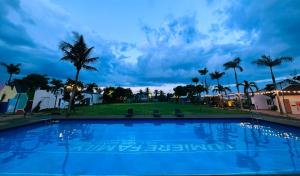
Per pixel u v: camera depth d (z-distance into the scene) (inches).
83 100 1936.5
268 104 1215.6
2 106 1009.5
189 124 618.5
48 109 1169.4
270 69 981.8
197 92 2171.5
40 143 393.7
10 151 335.0
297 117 705.0
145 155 307.6
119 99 2972.4
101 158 294.4
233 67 1359.5
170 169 248.1
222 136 450.6
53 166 260.5
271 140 406.0
